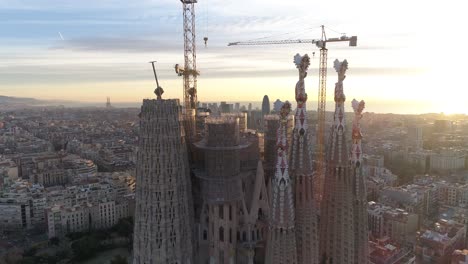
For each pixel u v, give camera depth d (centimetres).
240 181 11675
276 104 10350
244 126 14875
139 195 10931
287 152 11112
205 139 12306
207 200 11575
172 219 10850
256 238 11844
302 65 10750
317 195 16462
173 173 10762
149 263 10875
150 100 10525
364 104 12244
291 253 10212
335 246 12262
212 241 11812
